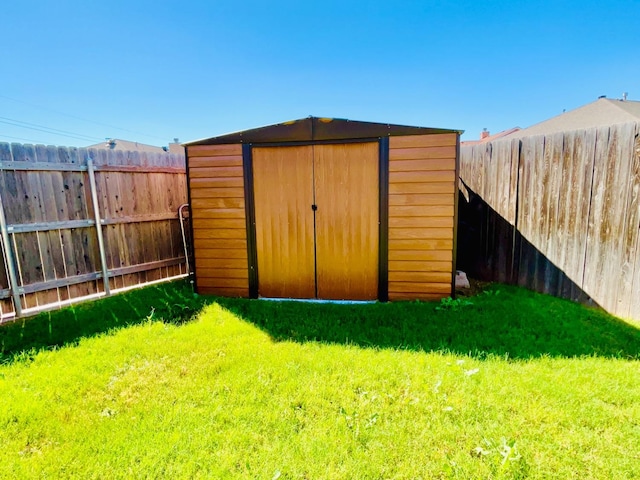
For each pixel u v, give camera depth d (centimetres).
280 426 192
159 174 508
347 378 235
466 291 430
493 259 475
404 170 376
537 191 404
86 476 164
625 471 158
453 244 377
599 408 197
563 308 351
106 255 447
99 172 438
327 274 409
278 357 266
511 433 181
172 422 198
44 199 389
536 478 155
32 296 381
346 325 327
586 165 349
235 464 169
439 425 189
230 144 407
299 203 403
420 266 387
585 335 289
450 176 368
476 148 502
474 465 163
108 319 359
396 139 373
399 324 327
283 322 338
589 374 229
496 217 466
